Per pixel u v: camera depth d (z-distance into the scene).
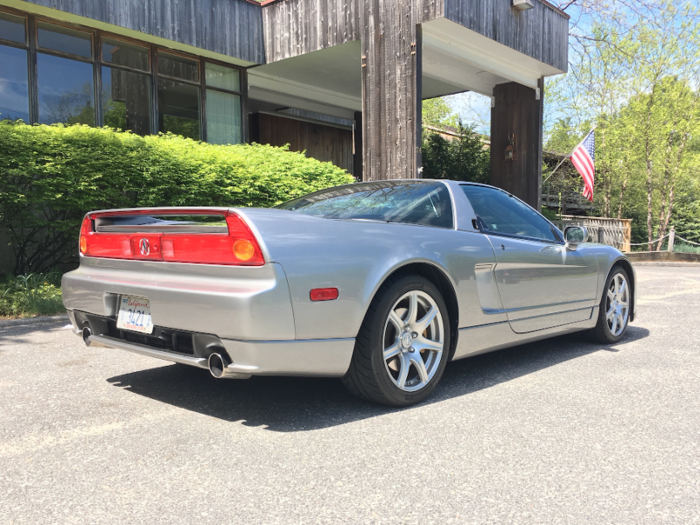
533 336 3.78
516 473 2.14
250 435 2.52
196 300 2.49
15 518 1.79
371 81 10.79
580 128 25.36
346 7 11.08
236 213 2.49
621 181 26.16
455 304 3.17
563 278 3.99
